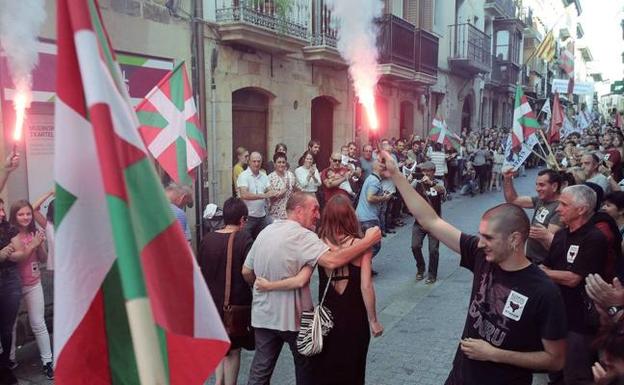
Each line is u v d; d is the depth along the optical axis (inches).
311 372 126.3
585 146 421.4
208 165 338.3
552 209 167.2
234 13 337.1
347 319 123.9
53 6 225.3
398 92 600.1
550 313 86.4
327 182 311.0
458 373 96.7
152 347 49.3
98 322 62.6
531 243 167.5
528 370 89.7
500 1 973.8
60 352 60.9
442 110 751.7
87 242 61.0
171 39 302.4
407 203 107.3
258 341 137.3
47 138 232.5
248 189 278.2
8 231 164.2
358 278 125.3
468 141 674.2
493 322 91.4
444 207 508.1
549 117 548.4
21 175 223.5
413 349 189.0
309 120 440.1
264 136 402.9
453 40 767.1
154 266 55.2
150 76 289.4
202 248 147.3
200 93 322.7
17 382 169.9
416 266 301.4
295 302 131.3
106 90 53.2
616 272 132.5
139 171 56.5
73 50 56.9
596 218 133.8
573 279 126.3
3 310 165.5
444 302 240.5
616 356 67.2
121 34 271.1
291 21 389.4
